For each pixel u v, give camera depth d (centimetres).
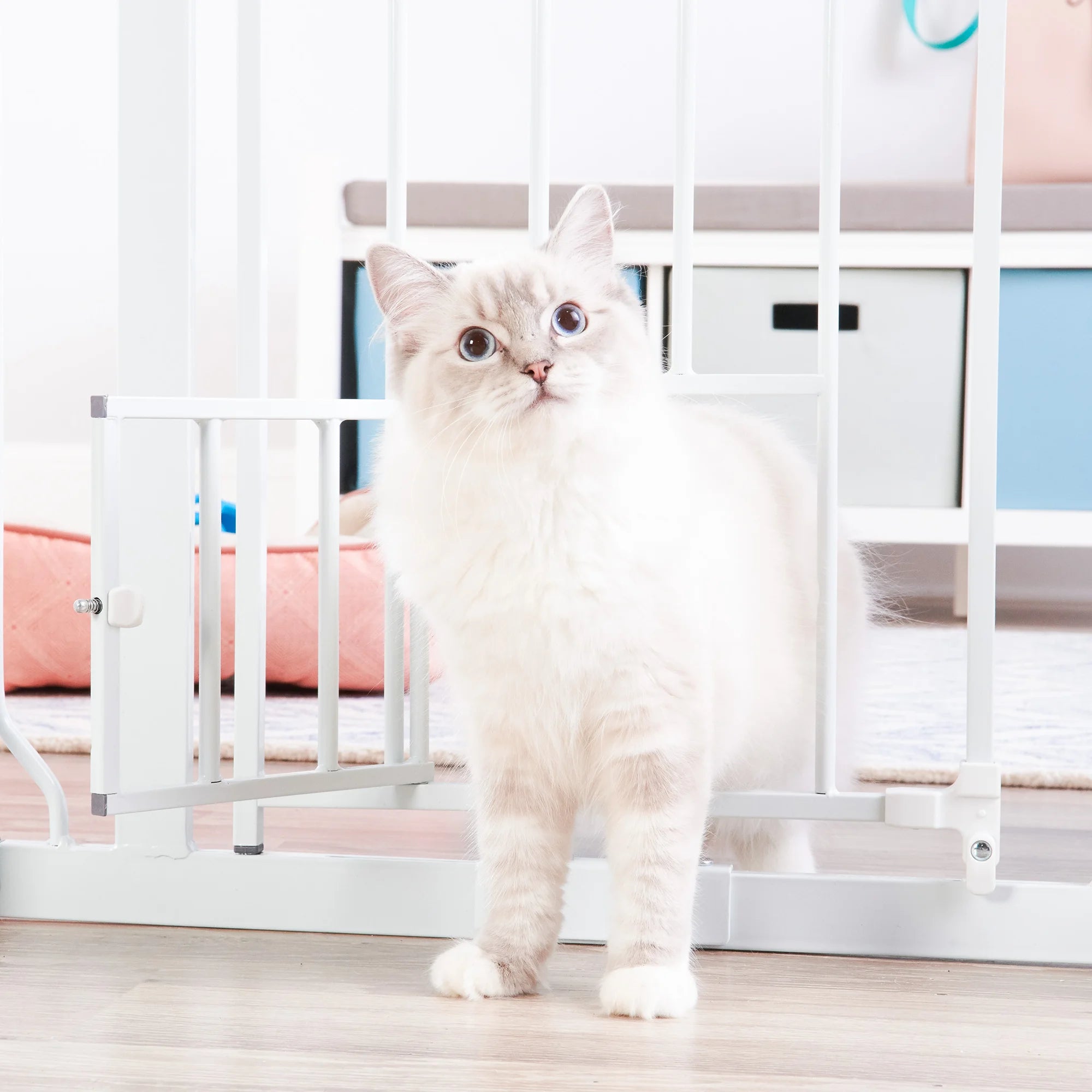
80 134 340
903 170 359
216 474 110
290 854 118
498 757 103
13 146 342
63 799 120
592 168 362
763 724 122
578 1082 80
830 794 113
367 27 346
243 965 106
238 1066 83
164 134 117
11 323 346
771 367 266
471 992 97
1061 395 268
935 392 268
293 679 222
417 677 120
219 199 334
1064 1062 85
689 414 139
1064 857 140
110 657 100
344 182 260
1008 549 354
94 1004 95
